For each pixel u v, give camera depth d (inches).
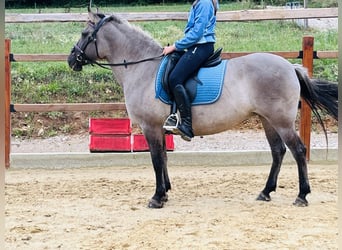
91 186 338.3
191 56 276.7
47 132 505.7
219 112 278.7
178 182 347.3
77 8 932.0
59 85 555.5
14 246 221.0
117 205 289.9
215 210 276.5
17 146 473.1
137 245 219.3
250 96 276.5
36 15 412.5
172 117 279.9
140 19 403.2
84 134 505.4
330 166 392.5
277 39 697.0
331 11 394.6
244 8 918.4
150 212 274.8
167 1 1067.3
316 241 222.1
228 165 402.0
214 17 282.7
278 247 215.0
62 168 399.2
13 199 303.6
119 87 557.3
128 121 407.5
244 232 235.1
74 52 306.7
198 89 278.4
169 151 405.4
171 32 724.0
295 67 283.4
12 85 552.1
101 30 299.4
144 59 291.1
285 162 402.3
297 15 396.8
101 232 239.6
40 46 668.1
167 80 279.7
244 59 283.0
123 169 394.6
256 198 299.6
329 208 277.7
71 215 269.1
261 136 489.4
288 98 273.4
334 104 281.0
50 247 219.5
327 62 583.2
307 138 398.0
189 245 218.2
